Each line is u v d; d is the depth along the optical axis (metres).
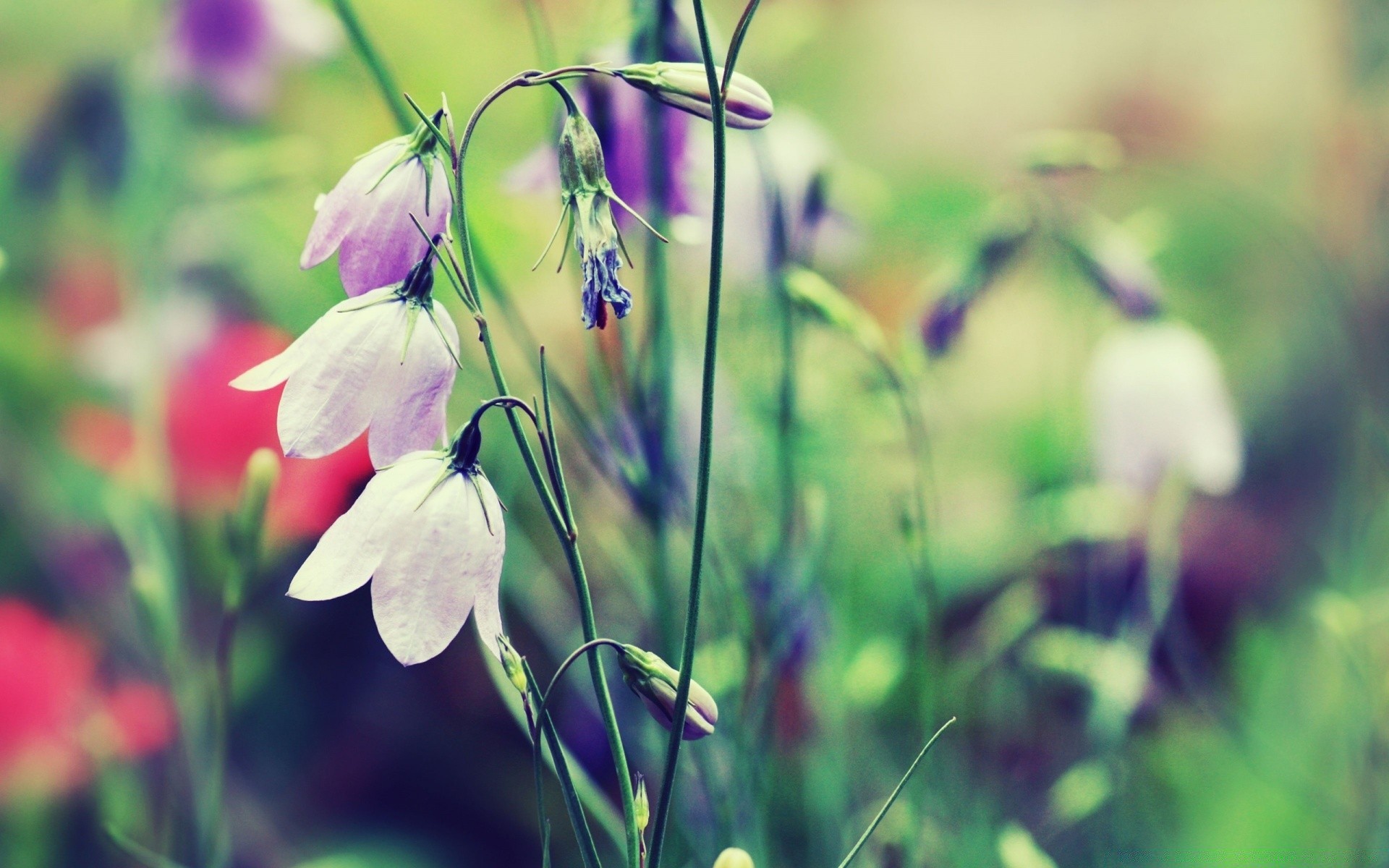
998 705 0.57
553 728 0.37
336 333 0.37
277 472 0.42
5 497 0.60
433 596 0.36
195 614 0.60
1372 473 0.67
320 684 0.60
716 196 0.35
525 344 0.44
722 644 0.46
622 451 0.44
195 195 0.66
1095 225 0.58
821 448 0.53
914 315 0.57
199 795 0.49
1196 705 0.65
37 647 0.51
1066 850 0.59
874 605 0.61
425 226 0.37
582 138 0.36
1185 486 0.62
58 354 0.68
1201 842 0.60
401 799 0.59
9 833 0.52
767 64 0.58
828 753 0.49
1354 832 0.55
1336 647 0.58
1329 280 0.66
